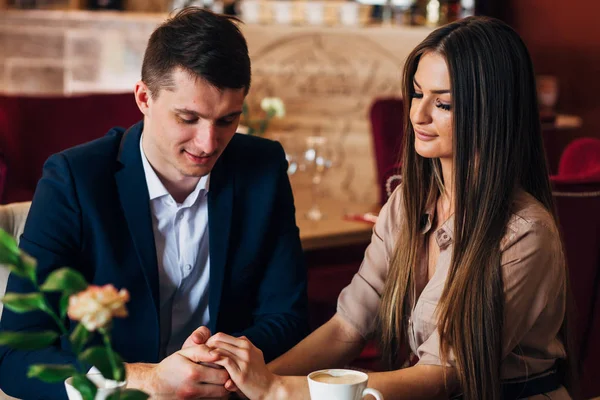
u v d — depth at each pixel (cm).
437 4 538
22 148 364
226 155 179
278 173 183
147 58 155
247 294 181
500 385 156
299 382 147
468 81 153
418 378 152
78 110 374
